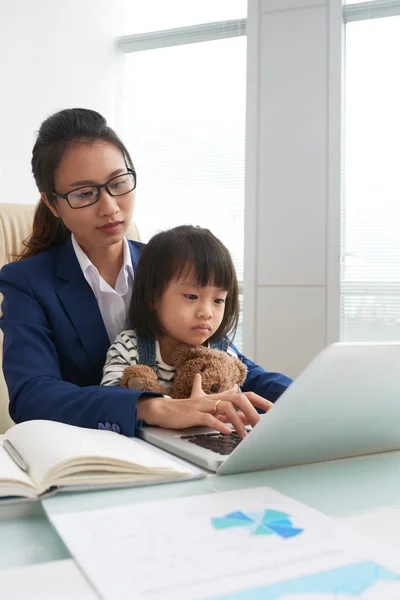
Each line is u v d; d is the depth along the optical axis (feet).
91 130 3.50
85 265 3.72
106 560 1.33
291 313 9.21
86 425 2.77
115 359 3.45
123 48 10.38
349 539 1.44
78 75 9.59
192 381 3.34
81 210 3.46
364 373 1.92
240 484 1.98
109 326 3.81
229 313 3.75
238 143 9.86
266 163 9.29
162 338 3.58
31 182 8.87
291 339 9.22
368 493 1.90
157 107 10.28
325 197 9.02
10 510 1.77
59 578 1.27
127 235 4.99
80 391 2.90
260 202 9.33
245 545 1.41
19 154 8.70
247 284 9.42
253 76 9.32
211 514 1.61
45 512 1.71
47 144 3.52
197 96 10.05
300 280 9.16
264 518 1.58
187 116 10.12
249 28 9.32
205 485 1.96
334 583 1.22
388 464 2.28
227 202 9.96
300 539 1.44
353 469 2.19
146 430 2.70
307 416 1.96
